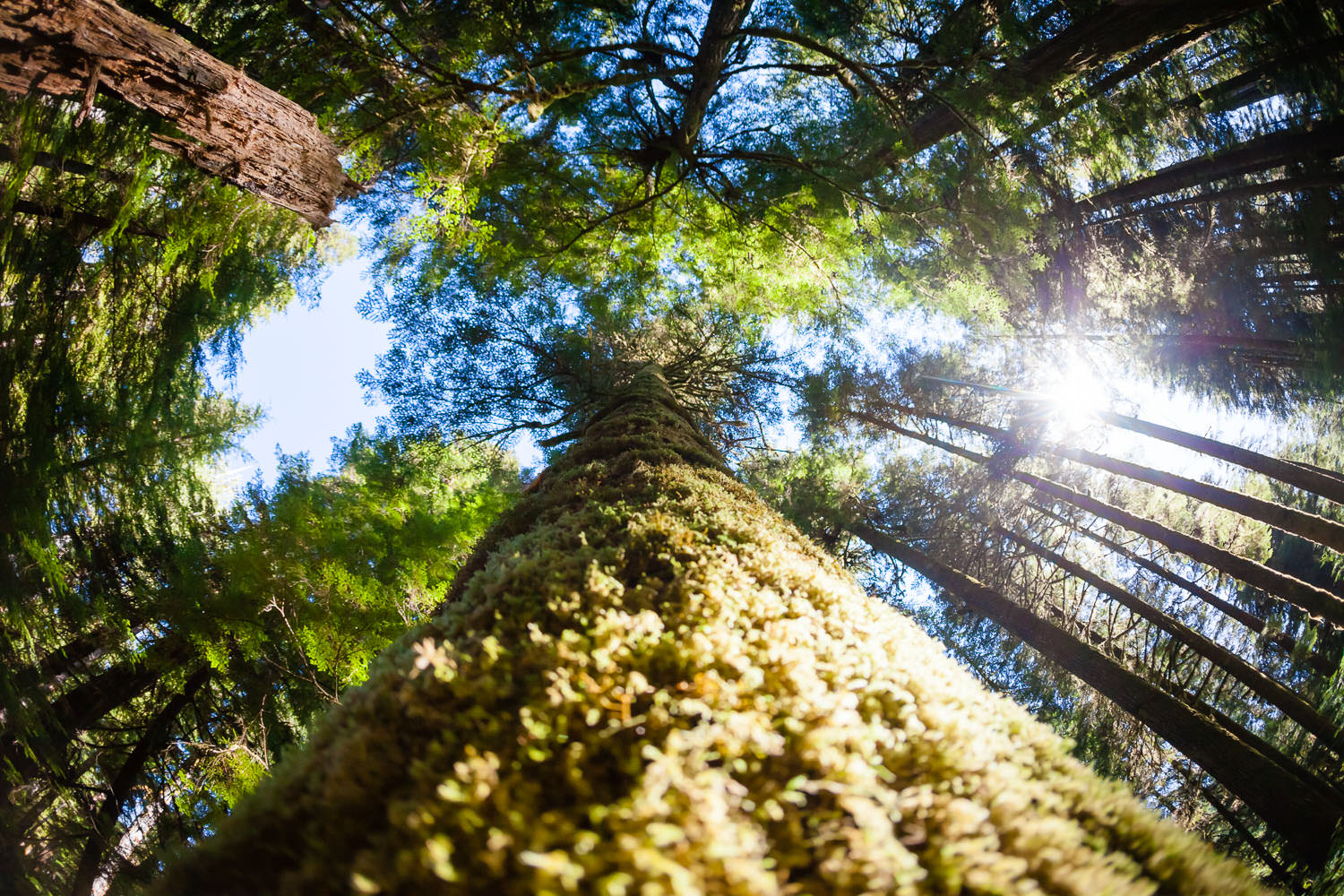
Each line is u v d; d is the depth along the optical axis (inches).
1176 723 287.3
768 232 339.6
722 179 323.6
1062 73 316.2
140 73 128.3
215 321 330.0
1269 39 326.6
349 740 55.5
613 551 94.1
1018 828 49.1
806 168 312.7
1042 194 362.0
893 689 65.7
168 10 243.1
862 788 46.8
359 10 221.5
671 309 447.8
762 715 54.1
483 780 44.8
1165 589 547.8
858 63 307.0
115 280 265.4
